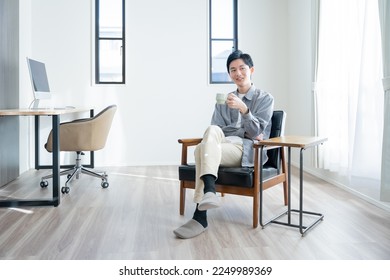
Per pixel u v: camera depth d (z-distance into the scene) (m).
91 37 4.41
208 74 4.61
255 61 4.70
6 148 3.36
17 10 3.70
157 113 4.59
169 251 1.75
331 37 3.29
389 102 2.21
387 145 2.23
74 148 3.15
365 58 2.55
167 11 4.54
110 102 4.50
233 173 2.10
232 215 2.36
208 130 2.16
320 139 2.10
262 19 4.69
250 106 2.40
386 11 2.20
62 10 4.38
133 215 2.37
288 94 4.70
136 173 4.02
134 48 4.51
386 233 2.01
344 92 3.09
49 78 4.39
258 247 1.80
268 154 2.48
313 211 2.47
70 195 2.95
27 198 2.82
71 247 1.79
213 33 4.73
